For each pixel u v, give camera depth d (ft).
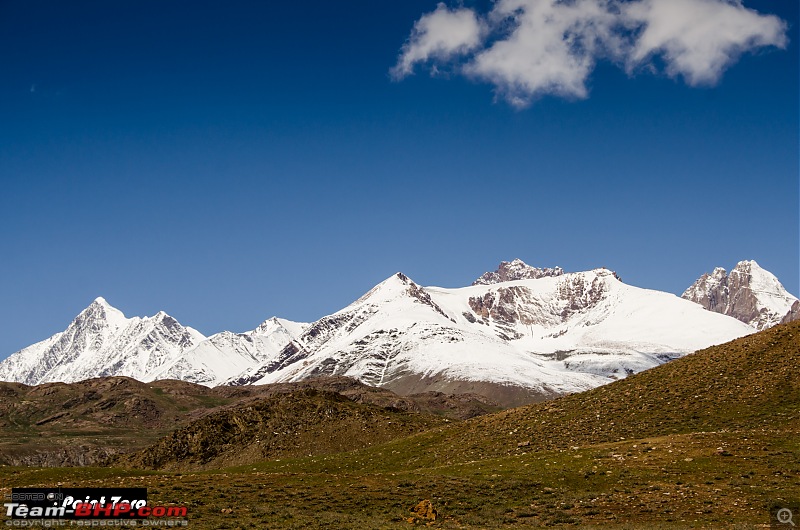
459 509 217.15
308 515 209.67
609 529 188.03
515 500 221.25
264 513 211.61
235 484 244.22
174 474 270.26
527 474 240.12
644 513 203.51
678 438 258.98
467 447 309.83
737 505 202.90
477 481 238.48
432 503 222.48
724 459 234.38
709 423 280.51
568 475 235.61
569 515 206.18
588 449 260.42
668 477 225.76
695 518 197.26
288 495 231.30
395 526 196.54
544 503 216.54
